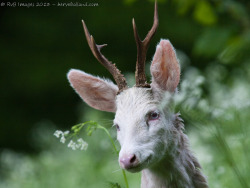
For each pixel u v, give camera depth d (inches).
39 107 1084.5
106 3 1055.0
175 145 339.6
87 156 561.6
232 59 396.5
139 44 347.6
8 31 1077.8
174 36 985.5
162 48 348.8
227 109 341.7
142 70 348.8
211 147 429.7
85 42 1071.0
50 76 1067.3
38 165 611.8
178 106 317.4
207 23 434.9
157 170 342.0
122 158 306.8
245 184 320.2
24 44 1079.6
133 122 325.1
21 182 581.6
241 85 473.7
